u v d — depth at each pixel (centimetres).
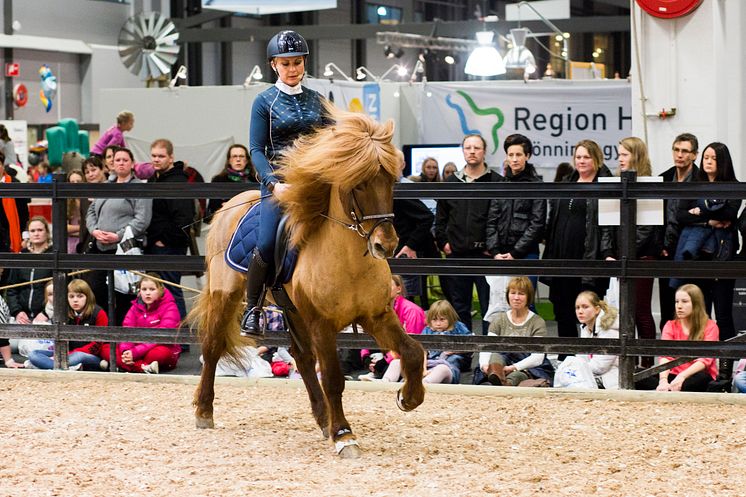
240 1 1939
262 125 604
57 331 845
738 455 584
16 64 2517
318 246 562
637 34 1067
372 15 2933
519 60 1770
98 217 993
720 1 1030
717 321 853
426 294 1180
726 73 1040
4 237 1022
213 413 691
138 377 829
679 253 857
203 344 665
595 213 858
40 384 819
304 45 607
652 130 1076
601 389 762
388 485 520
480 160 938
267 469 554
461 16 3219
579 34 2953
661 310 941
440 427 664
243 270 625
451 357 857
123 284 970
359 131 527
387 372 824
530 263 768
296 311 624
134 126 1527
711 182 736
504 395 769
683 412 709
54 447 604
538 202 883
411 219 948
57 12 2630
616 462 570
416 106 1526
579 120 1414
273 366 882
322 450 600
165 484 524
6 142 1471
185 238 1025
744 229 851
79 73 2723
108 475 541
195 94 1495
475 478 533
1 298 959
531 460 575
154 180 1034
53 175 823
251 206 648
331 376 576
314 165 527
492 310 928
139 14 1859
